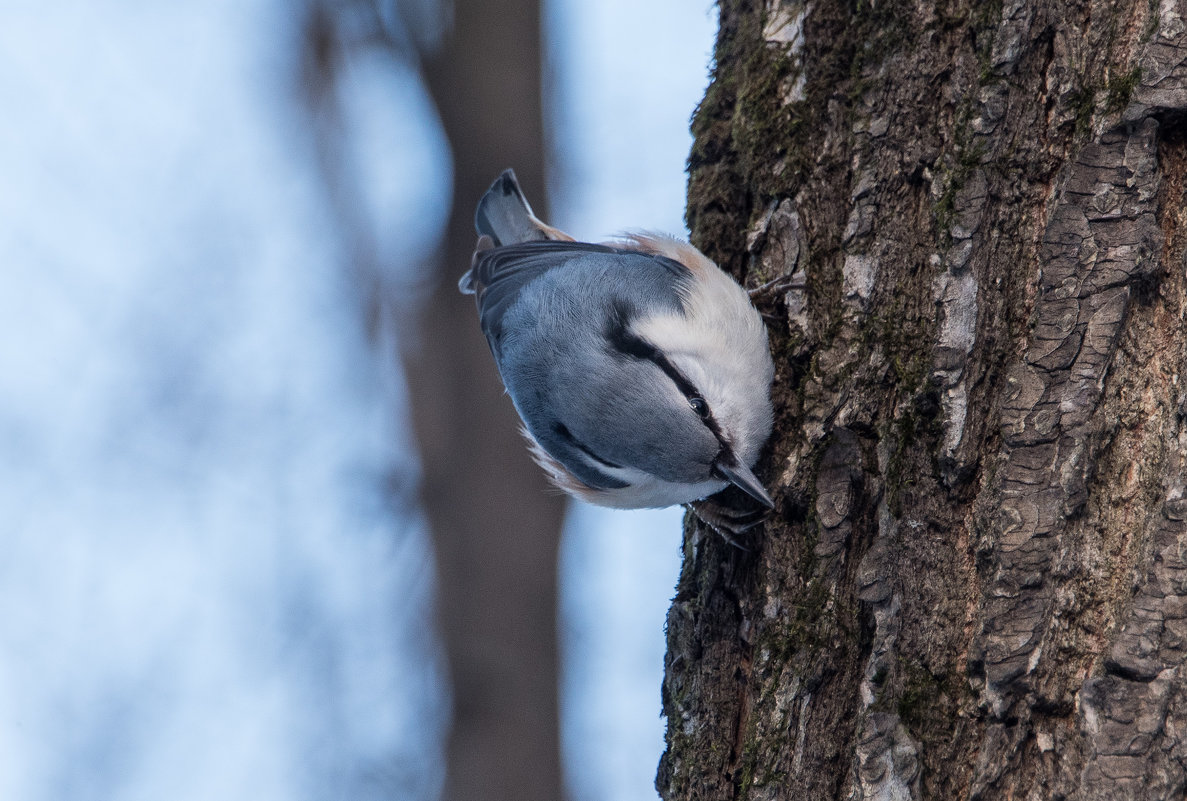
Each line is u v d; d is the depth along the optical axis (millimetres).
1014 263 6445
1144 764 5184
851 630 6504
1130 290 6000
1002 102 6645
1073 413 5922
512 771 15109
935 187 6816
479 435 16672
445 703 15875
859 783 5926
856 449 6836
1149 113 6102
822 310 7633
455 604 15891
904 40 7227
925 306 6730
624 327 8539
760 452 8031
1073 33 6488
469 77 17125
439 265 17438
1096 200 6160
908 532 6340
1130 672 5332
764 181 8164
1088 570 5691
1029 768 5555
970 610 6031
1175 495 5535
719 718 7129
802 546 6996
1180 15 6168
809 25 8055
